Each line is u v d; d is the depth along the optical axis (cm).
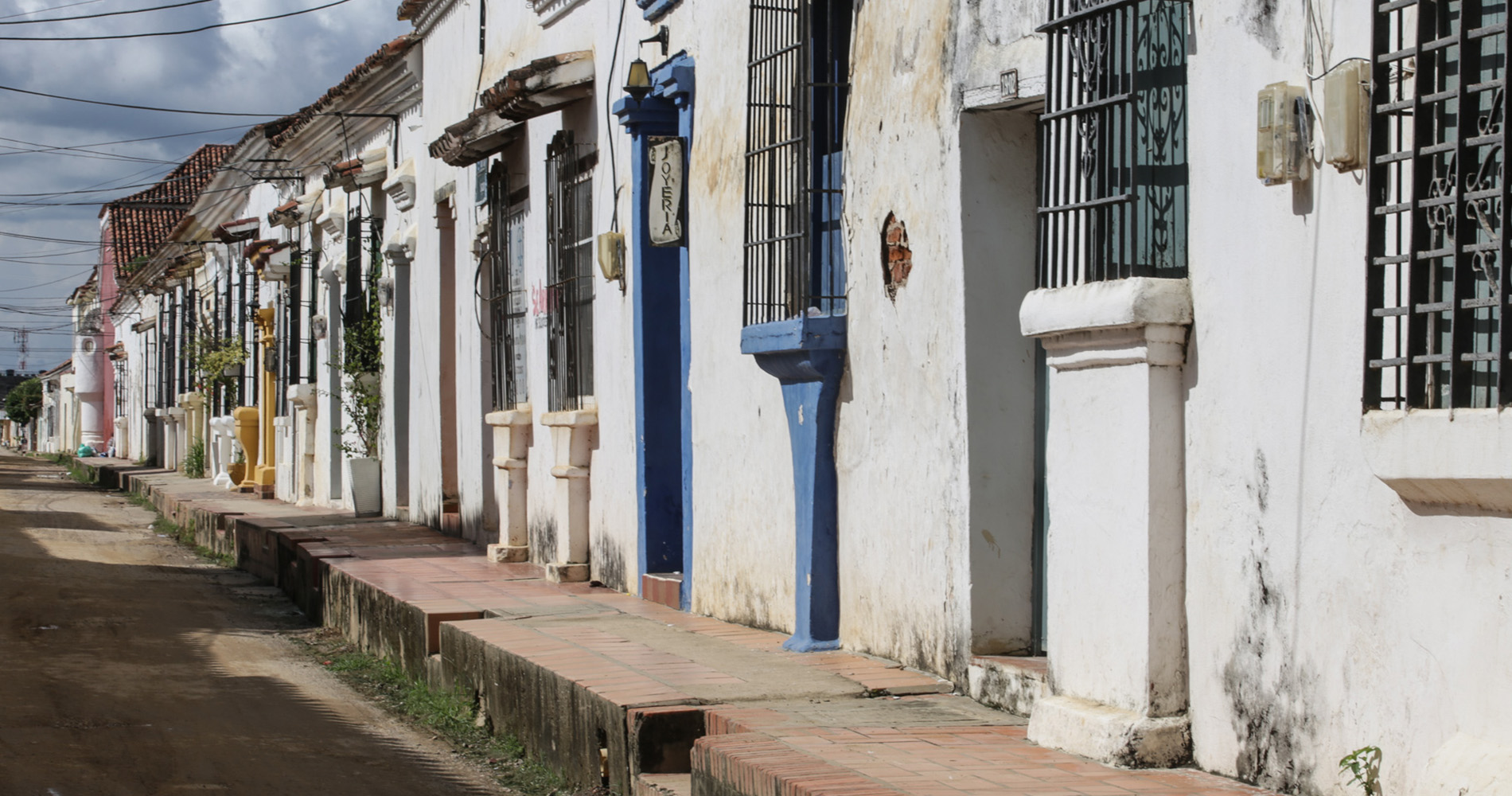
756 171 905
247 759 800
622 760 674
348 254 2164
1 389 11544
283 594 1619
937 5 727
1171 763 548
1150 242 578
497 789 754
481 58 1530
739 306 943
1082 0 609
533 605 1057
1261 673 520
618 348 1141
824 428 829
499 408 1450
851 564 818
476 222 1528
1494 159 431
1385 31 469
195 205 3428
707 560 993
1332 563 489
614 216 1148
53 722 874
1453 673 445
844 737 602
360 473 1981
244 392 3073
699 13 1007
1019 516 704
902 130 757
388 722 928
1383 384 471
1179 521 556
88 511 2895
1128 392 564
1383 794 467
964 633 701
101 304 6094
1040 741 589
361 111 2017
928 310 732
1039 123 708
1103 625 578
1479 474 423
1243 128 529
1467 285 441
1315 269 496
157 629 1306
